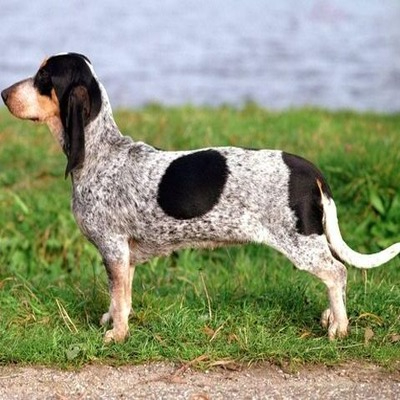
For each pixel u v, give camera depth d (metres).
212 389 9.19
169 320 10.35
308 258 9.61
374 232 13.59
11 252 13.66
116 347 9.88
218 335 10.22
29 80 10.08
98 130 10.02
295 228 9.59
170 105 23.42
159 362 9.77
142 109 22.48
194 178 9.73
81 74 9.88
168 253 10.18
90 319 10.84
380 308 10.77
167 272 12.92
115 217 9.96
